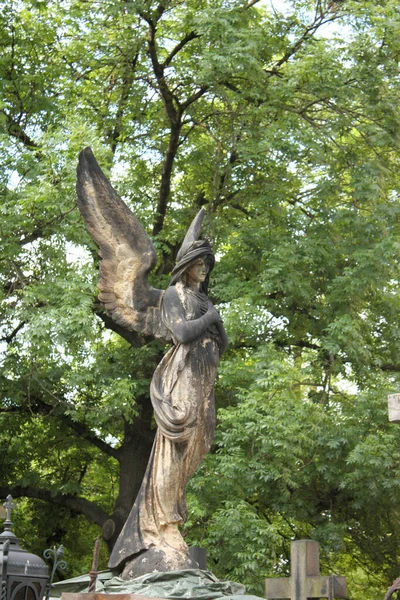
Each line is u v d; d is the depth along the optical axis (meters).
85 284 19.12
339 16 22.47
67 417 22.38
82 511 22.81
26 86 22.17
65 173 19.42
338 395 21.58
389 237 21.16
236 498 18.73
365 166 21.94
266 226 22.05
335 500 20.86
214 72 21.14
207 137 23.39
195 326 10.67
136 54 22.67
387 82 22.56
